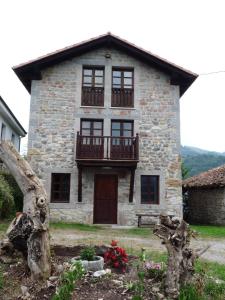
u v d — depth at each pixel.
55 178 14.13
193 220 19.80
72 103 14.46
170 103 14.83
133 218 14.01
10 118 17.39
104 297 3.98
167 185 14.26
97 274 4.55
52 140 14.16
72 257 5.55
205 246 8.77
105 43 14.88
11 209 12.41
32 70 14.32
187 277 4.06
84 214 13.91
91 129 14.51
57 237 9.22
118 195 14.16
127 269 5.05
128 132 14.62
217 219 16.38
